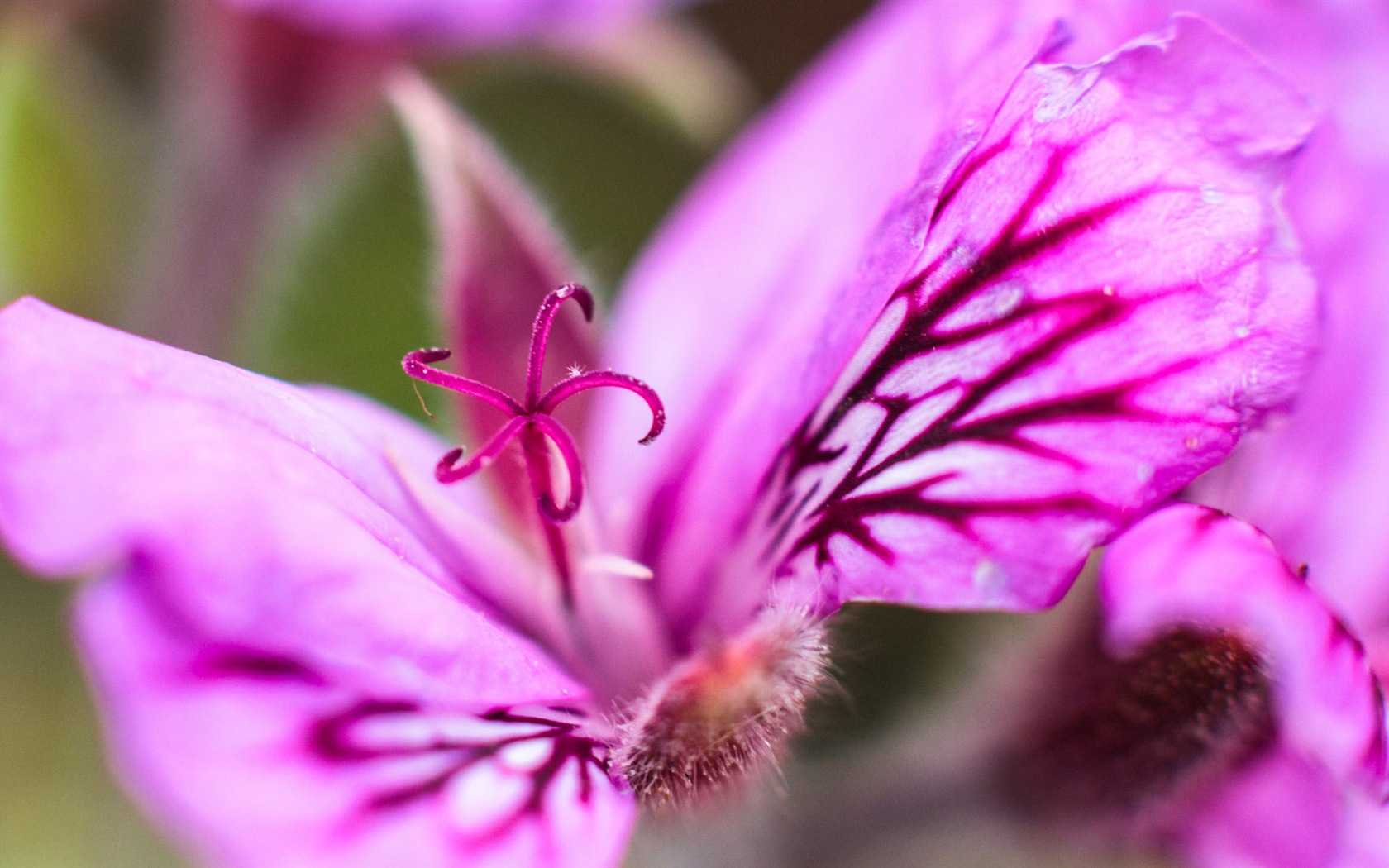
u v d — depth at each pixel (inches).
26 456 3.4
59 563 3.3
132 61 5.8
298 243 5.3
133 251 5.2
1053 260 3.7
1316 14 4.2
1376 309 4.3
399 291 6.2
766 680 3.8
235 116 5.1
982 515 3.7
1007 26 3.8
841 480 3.8
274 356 5.9
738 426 4.1
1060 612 4.4
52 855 5.3
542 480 3.9
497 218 4.2
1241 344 3.6
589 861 3.5
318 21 4.8
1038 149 3.7
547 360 4.2
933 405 3.7
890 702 5.5
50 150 5.1
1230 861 4.2
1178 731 4.1
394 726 3.5
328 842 3.4
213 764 3.3
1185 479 3.6
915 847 4.5
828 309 3.9
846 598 3.7
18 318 3.5
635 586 4.1
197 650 3.3
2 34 5.1
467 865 3.5
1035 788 4.4
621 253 6.6
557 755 3.6
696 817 3.9
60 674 5.4
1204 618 4.0
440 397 4.4
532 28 4.8
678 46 5.3
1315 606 3.5
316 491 3.5
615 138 6.7
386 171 6.1
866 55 4.3
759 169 4.4
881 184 3.9
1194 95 3.6
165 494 3.3
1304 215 4.3
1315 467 4.3
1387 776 3.6
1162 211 3.6
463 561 3.9
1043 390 3.7
